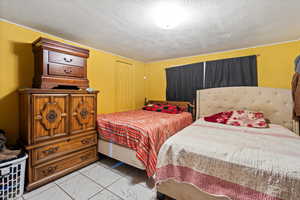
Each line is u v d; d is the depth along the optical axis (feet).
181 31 6.80
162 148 4.54
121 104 11.57
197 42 8.27
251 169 3.24
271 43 8.22
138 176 6.05
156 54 10.87
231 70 9.36
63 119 5.93
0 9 5.09
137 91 13.04
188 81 11.07
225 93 9.28
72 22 6.04
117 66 11.18
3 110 5.83
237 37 7.46
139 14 5.37
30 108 4.99
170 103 11.89
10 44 6.00
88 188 5.23
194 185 3.84
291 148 4.08
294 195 2.77
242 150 3.90
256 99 8.38
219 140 4.74
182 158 4.15
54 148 5.62
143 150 5.43
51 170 5.54
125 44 8.71
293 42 7.70
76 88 6.95
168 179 4.31
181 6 4.81
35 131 5.13
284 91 7.72
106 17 5.61
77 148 6.40
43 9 5.09
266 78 8.41
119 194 4.92
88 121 6.89
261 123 6.93
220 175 3.56
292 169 2.94
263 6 4.76
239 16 5.41
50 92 5.49
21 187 4.75
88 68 9.14
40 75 5.89
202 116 10.10
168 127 6.94
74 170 6.30
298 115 5.72
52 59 6.14
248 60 8.81
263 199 3.00
